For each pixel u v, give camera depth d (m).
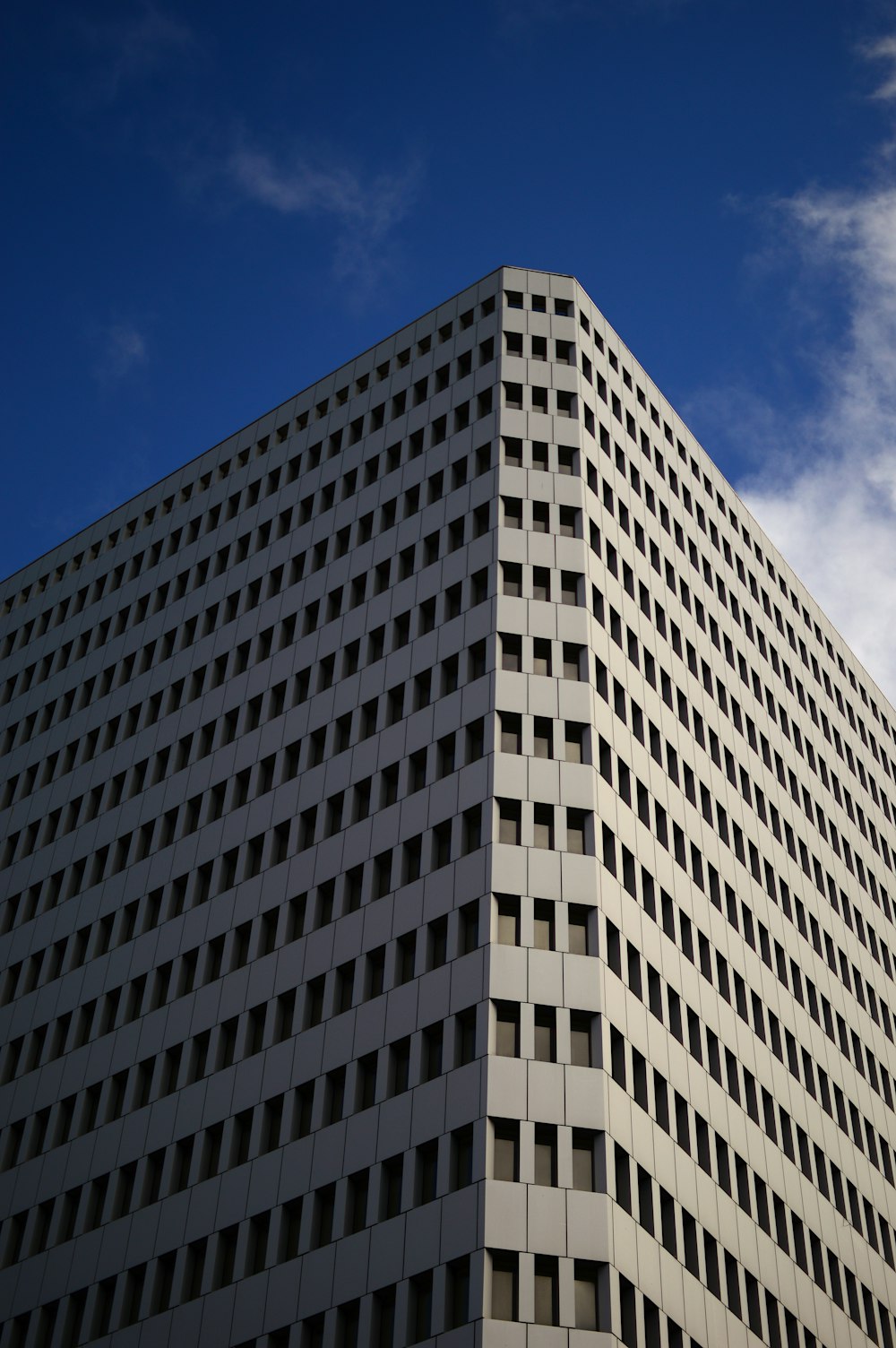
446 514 78.00
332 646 77.38
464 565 74.94
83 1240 65.62
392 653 74.19
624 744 71.12
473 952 60.94
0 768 89.62
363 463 84.88
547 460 79.25
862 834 97.38
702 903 73.31
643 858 68.88
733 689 86.62
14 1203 69.12
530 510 76.44
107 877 78.56
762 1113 71.81
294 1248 59.00
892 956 94.81
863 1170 79.62
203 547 89.88
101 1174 67.19
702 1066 67.31
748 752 85.56
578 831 65.38
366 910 65.69
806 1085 77.31
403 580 77.00
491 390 82.31
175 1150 65.12
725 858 77.88
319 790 71.81
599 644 72.88
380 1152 58.25
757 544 97.69
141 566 93.12
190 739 80.69
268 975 67.31
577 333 85.38
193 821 77.19
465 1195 55.09
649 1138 60.34
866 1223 77.94
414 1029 60.50
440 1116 57.47
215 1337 58.44
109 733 85.56
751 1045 73.00
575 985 60.28
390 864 66.56
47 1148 70.06
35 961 78.44
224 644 83.38
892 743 107.88
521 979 59.94
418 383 85.94
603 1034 59.38
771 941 79.62
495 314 85.69
